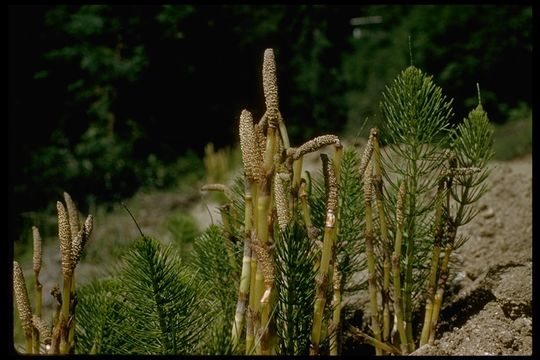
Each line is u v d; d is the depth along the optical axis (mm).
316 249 2041
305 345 2021
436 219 2252
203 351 1902
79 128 12766
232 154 13398
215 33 15219
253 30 16078
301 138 16859
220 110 15219
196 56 14945
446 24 16484
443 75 16219
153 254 1952
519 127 13953
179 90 14586
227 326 2033
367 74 17875
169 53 14281
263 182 1770
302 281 1944
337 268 2125
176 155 13758
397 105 2293
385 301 2291
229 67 15516
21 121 11805
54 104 12586
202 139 14898
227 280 2496
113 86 13008
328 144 1862
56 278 6230
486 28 16234
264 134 2072
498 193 4352
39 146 12086
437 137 2387
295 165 2125
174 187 12633
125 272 2014
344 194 2389
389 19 18875
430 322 2311
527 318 2373
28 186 11000
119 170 12164
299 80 17094
